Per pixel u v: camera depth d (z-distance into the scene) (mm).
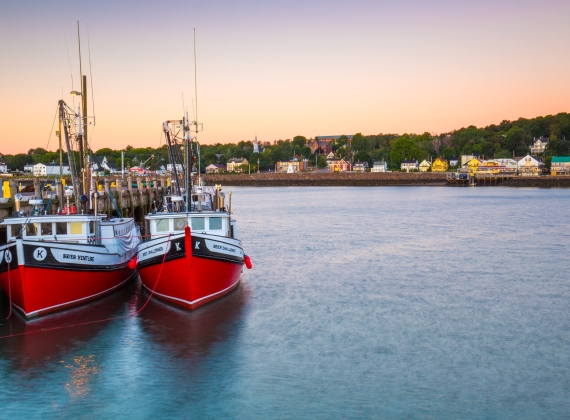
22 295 29016
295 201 141250
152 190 79938
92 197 41375
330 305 33406
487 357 25203
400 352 25734
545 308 32906
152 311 31141
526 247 55875
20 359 24531
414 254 51844
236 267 34188
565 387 22219
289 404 20844
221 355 25188
